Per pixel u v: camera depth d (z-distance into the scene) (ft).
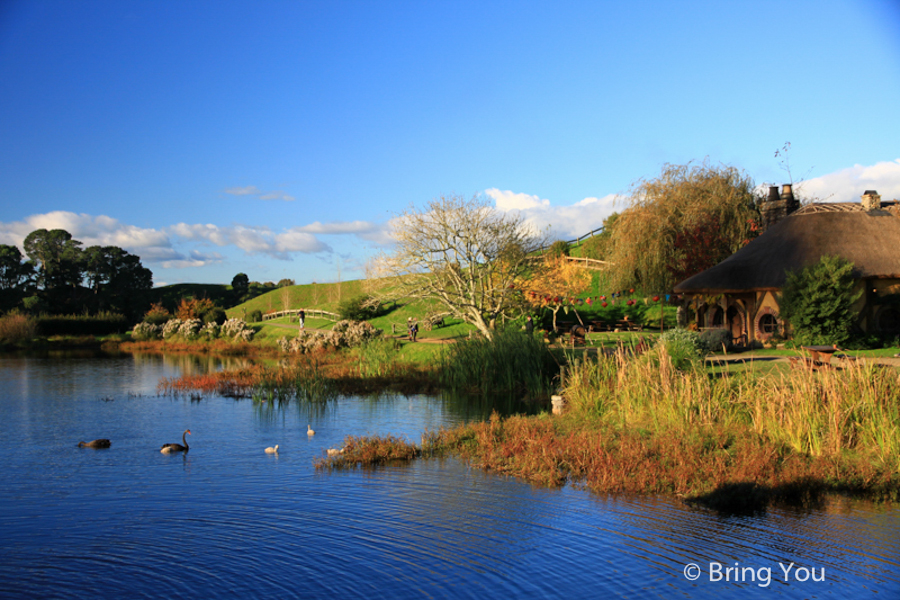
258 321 244.83
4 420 64.28
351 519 31.91
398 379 93.91
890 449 37.96
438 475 40.19
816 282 88.17
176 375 112.57
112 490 38.19
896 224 104.94
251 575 25.41
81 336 227.20
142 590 24.17
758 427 44.21
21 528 31.24
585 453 41.73
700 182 143.64
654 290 142.00
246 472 42.16
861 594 23.09
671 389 52.24
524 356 83.35
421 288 116.06
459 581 24.63
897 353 78.02
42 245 342.03
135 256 374.02
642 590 23.59
